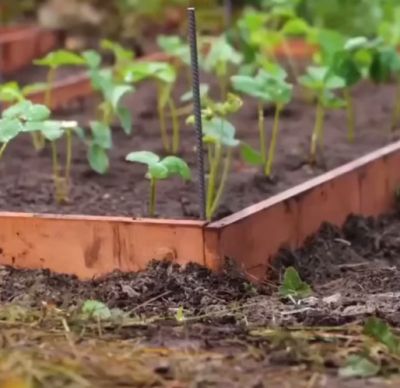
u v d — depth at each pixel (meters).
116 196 5.00
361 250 4.55
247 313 3.66
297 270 4.24
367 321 3.45
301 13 7.49
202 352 3.29
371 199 4.98
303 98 7.13
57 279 4.06
